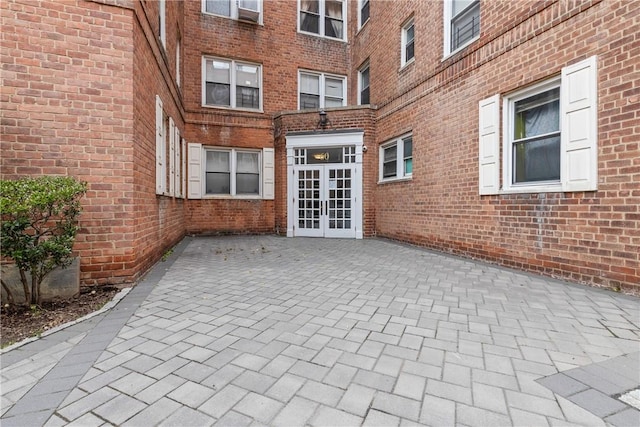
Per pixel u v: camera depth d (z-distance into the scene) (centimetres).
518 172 533
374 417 169
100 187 404
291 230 1044
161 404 181
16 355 239
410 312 325
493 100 556
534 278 459
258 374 211
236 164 1099
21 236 320
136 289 407
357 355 236
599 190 404
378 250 738
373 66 1020
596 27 405
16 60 368
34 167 376
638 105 366
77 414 173
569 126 434
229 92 1095
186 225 1029
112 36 407
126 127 414
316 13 1198
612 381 201
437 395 188
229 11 1085
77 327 290
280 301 362
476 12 622
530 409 175
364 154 988
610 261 394
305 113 1038
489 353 238
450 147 665
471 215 611
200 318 311
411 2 802
